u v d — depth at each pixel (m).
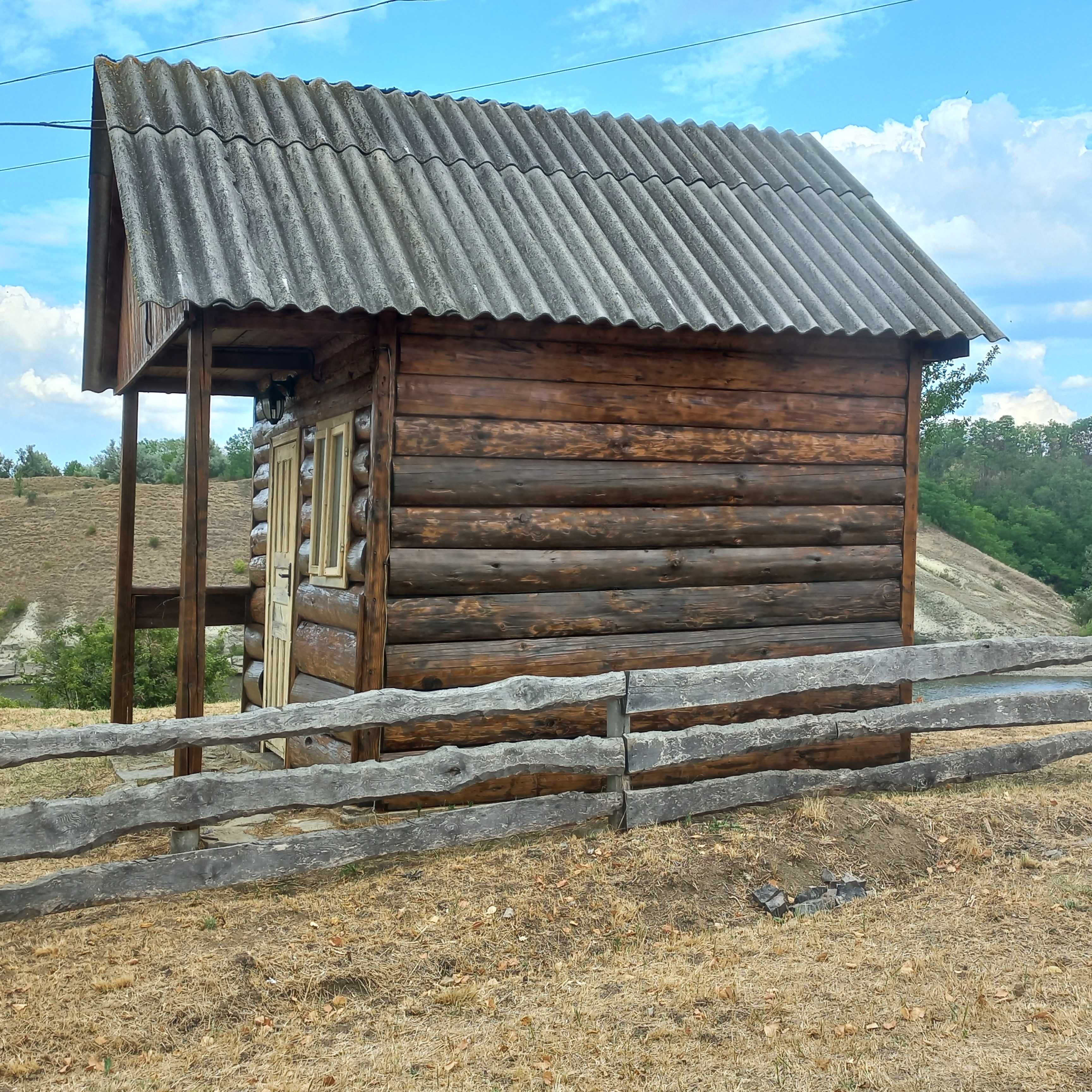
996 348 28.70
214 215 6.63
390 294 6.31
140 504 60.31
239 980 4.49
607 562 7.21
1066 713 7.52
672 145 9.20
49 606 49.41
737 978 4.54
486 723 6.83
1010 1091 3.50
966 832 6.16
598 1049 3.97
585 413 7.14
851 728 6.78
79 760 8.73
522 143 8.47
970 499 97.81
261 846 5.26
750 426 7.61
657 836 5.96
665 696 6.18
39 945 4.77
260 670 10.01
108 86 7.33
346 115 8.12
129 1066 3.92
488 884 5.44
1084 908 5.08
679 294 7.27
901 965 4.57
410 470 6.70
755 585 7.66
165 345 7.16
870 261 8.36
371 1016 4.33
